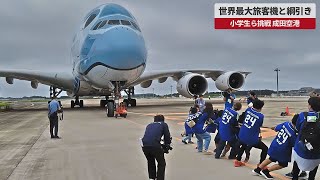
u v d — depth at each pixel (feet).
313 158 19.15
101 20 75.10
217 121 31.58
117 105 70.13
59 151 32.35
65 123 56.65
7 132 46.78
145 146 21.26
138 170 24.97
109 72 70.59
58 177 23.13
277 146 21.54
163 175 21.17
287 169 25.17
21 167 25.99
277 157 21.68
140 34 74.49
